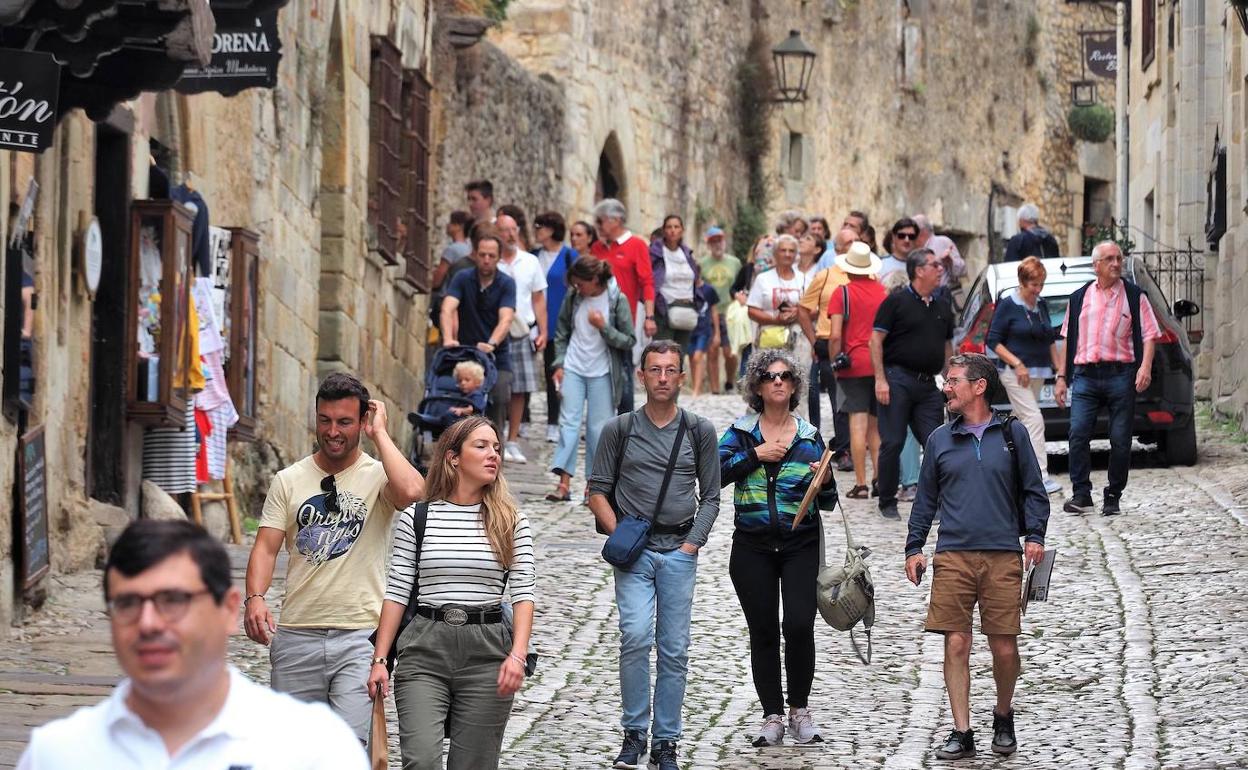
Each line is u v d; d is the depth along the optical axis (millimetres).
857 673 23641
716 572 30109
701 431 19703
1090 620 25953
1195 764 18938
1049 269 41094
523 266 40781
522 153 63938
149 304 28359
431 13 53781
